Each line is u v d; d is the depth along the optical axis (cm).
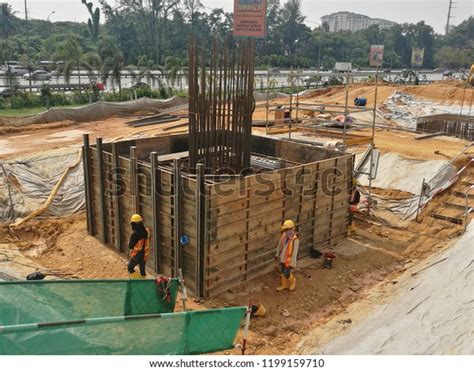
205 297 1061
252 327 960
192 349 666
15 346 543
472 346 684
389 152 2086
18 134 2669
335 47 10388
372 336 835
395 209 1641
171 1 8819
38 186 1686
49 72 6200
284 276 1094
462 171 1830
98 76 4916
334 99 4284
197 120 1239
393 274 1219
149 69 5862
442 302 879
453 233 1444
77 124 3069
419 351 729
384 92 4241
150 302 835
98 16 8981
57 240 1398
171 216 1111
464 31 14100
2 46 6825
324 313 1030
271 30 10069
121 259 1272
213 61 1221
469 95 4056
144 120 3180
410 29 12519
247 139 1316
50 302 712
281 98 4512
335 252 1340
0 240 1377
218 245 1052
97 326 582
